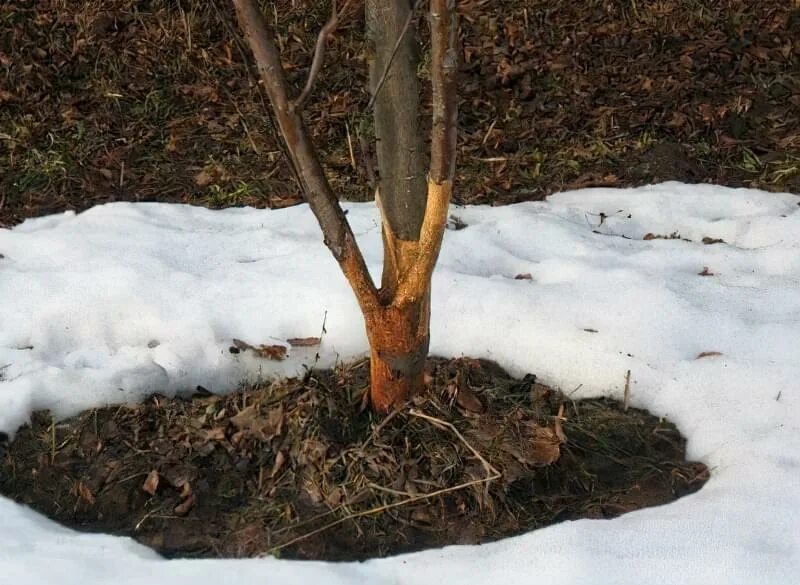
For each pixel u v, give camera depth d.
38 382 2.95
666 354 3.08
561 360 3.08
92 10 6.09
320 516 2.52
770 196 4.21
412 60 2.35
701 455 2.78
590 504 2.60
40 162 4.68
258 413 2.85
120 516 2.61
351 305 3.25
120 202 4.23
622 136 4.82
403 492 2.56
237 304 3.32
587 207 4.18
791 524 2.37
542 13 6.19
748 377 2.95
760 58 5.55
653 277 3.44
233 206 4.32
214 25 6.00
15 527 2.48
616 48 5.81
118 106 5.29
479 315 3.21
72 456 2.79
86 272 3.50
